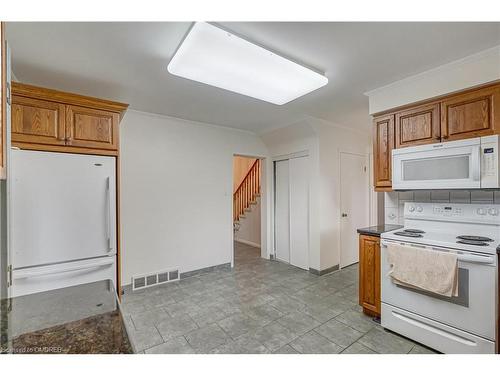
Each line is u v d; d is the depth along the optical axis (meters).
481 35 1.66
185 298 2.92
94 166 2.14
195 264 3.73
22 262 1.84
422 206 2.41
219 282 3.45
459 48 1.82
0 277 1.36
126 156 3.17
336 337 2.09
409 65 2.07
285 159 4.45
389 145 2.51
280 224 4.55
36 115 1.94
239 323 2.33
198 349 1.94
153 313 2.55
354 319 2.39
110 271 2.20
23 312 1.05
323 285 3.32
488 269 1.64
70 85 2.41
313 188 3.85
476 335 1.68
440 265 1.79
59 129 2.03
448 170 2.03
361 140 4.49
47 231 1.94
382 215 4.77
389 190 2.51
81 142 2.12
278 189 4.61
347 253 4.22
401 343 1.99
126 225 3.15
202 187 3.83
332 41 1.72
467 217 2.12
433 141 2.18
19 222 1.84
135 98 2.78
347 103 2.99
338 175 4.06
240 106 3.07
